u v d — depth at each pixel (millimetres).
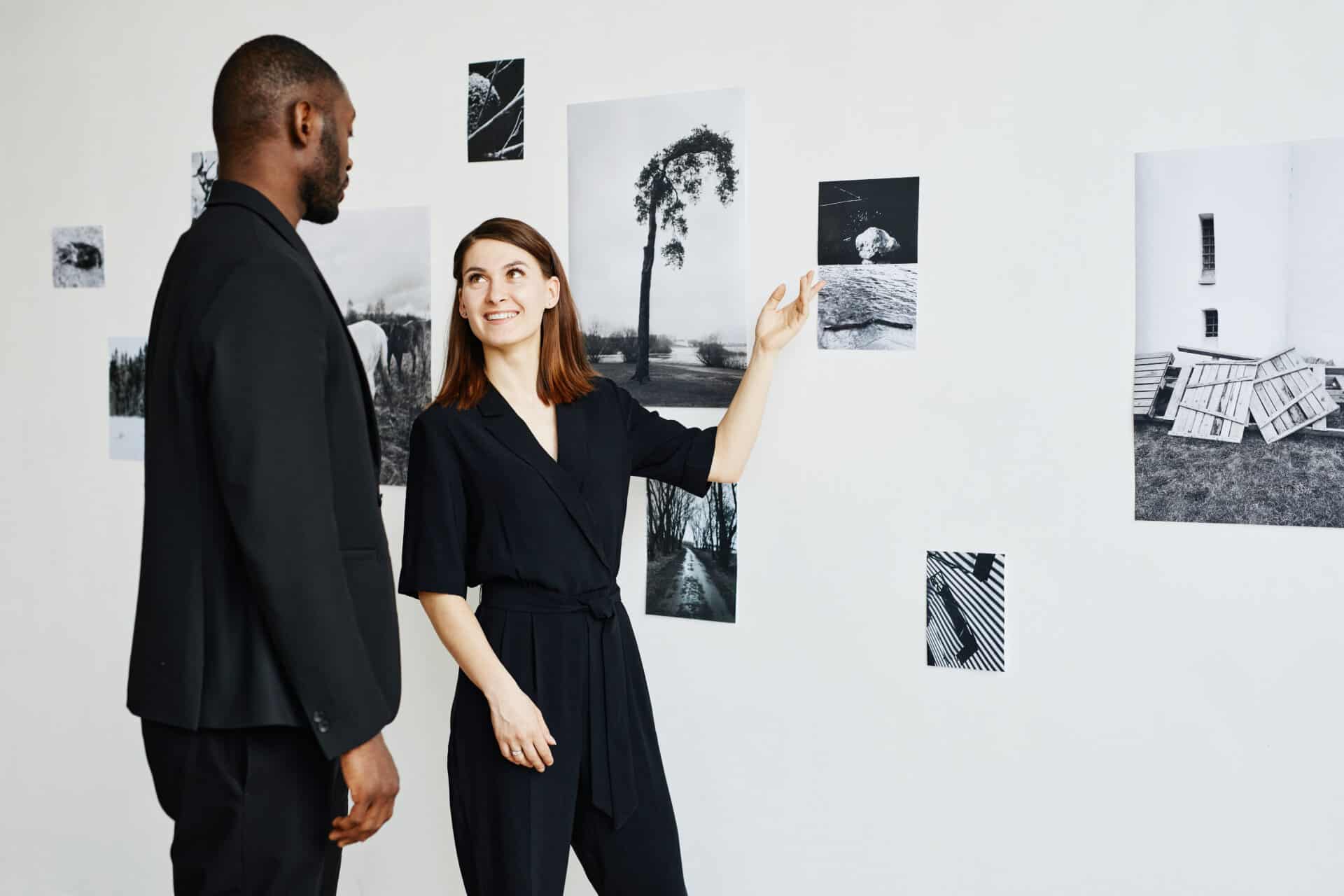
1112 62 1663
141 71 2371
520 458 1642
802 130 1852
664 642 2010
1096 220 1685
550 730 1605
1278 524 1614
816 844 1918
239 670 1267
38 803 2521
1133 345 1676
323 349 1288
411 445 1727
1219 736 1666
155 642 1291
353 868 2258
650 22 1946
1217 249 1621
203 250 1298
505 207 2080
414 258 2160
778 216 1875
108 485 2445
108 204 2416
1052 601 1743
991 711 1790
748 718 1952
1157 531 1682
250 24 2275
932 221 1777
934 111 1767
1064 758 1751
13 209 2500
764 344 1779
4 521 2523
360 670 1262
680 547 1984
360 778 1298
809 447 1881
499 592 1655
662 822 1680
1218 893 1679
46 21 2445
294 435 1214
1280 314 1590
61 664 2508
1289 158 1575
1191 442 1653
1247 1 1586
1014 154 1725
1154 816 1707
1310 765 1622
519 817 1583
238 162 1376
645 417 1812
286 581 1192
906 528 1825
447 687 2160
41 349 2492
